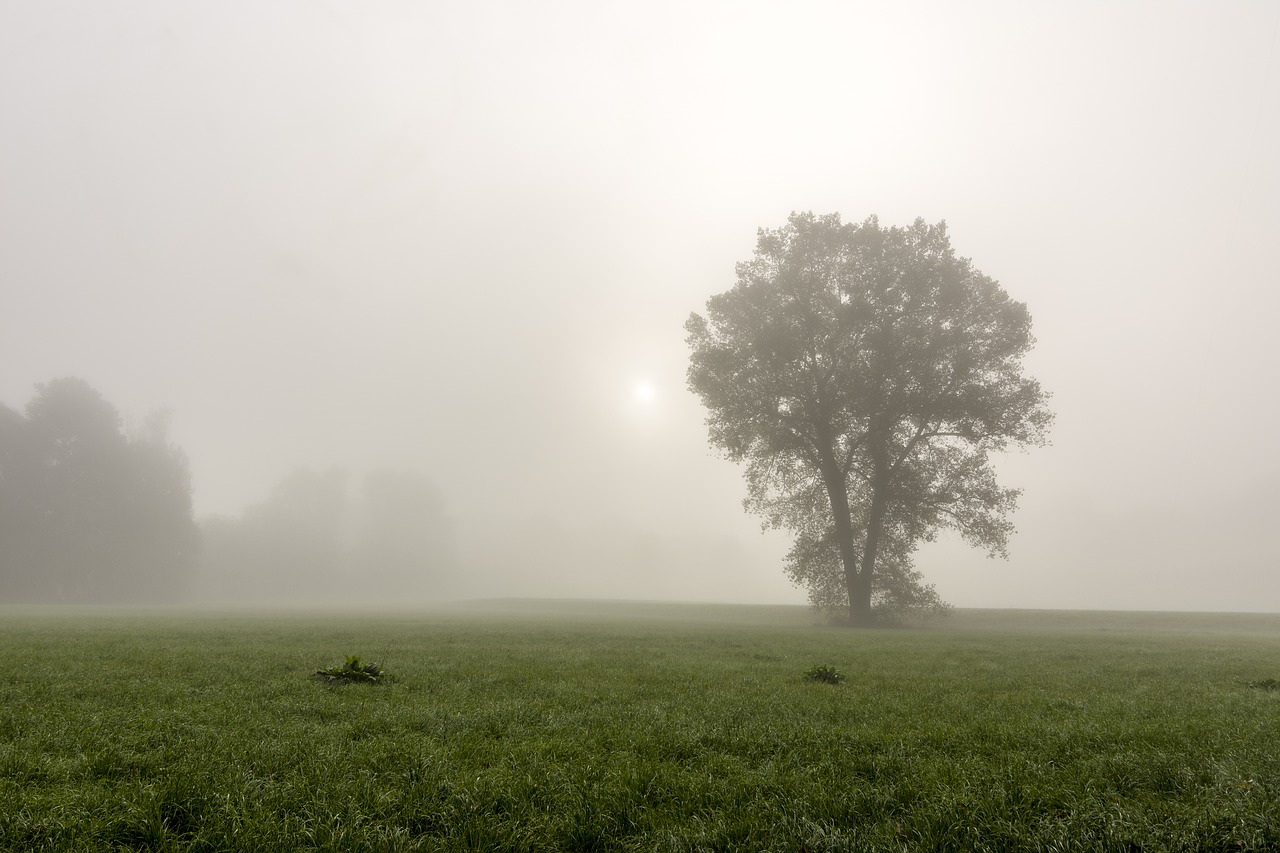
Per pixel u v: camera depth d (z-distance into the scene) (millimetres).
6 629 23000
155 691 9852
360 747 6852
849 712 9336
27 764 5891
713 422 48250
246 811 4926
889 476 44969
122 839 4605
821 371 46344
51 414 77938
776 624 47094
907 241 44438
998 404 41750
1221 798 5434
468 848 4477
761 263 47781
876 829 4879
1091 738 7660
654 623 42031
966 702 10297
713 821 5070
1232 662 17906
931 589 46812
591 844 4785
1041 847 4609
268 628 26812
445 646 19000
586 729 7996
